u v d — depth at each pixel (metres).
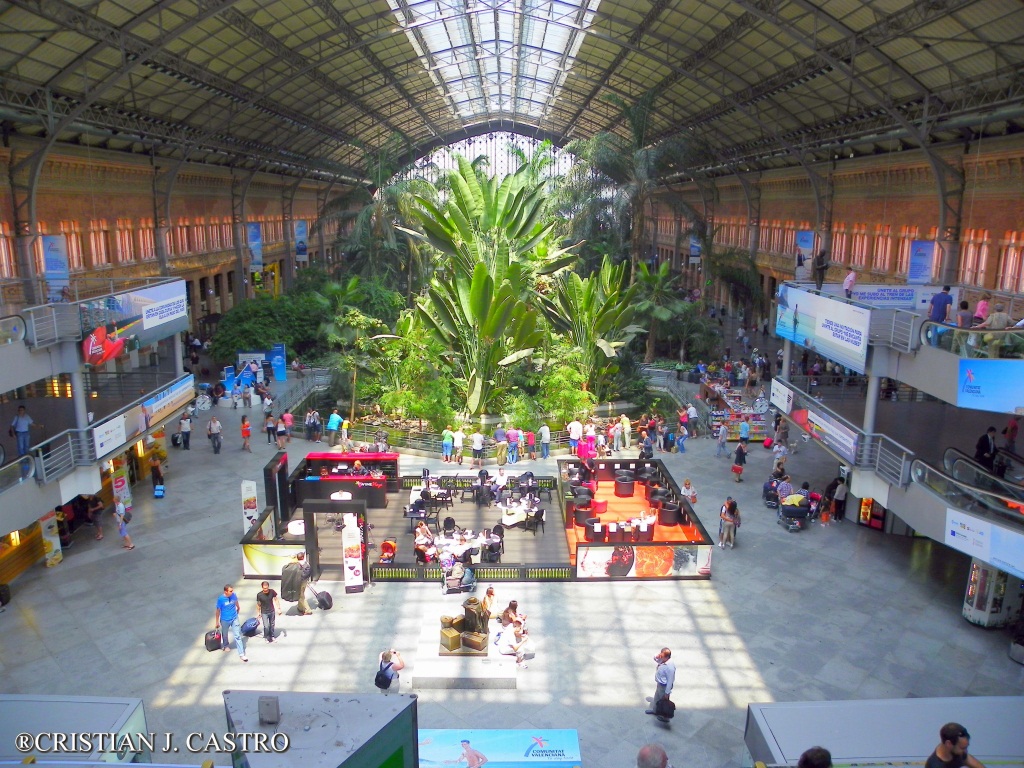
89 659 13.09
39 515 15.16
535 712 11.74
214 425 24.44
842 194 35.56
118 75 23.20
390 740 5.69
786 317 21.59
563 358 27.78
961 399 13.33
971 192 24.52
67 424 19.12
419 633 14.00
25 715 8.09
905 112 27.23
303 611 14.59
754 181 49.75
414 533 17.67
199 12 23.06
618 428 25.17
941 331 14.17
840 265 35.25
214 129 35.88
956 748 6.11
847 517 19.39
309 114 47.75
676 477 22.53
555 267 30.58
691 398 29.59
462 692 12.24
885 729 7.71
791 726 7.74
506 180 27.36
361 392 29.19
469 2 36.09
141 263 34.19
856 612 14.77
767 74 33.06
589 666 12.97
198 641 13.66
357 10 33.66
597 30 38.38
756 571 16.48
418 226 42.44
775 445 23.98
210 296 43.50
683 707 11.88
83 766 6.08
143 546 17.59
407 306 40.88
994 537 12.59
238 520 19.09
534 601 15.20
